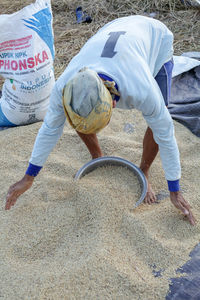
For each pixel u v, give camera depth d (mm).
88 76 1483
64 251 2102
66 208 2340
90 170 2539
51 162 2746
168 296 1849
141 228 2162
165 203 2379
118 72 1652
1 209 2410
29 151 2922
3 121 3258
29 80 2996
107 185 2393
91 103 1470
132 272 1947
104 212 2227
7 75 3043
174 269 1972
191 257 2025
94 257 1997
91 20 4828
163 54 2172
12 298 1876
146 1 4984
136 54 1753
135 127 3201
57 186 2521
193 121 3115
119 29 1905
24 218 2307
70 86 1492
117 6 5000
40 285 1911
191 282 1894
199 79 3639
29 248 2137
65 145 2967
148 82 1693
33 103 3115
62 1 5168
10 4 5297
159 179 2607
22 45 2914
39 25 2945
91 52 1752
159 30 2111
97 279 1918
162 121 1785
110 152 2869
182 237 2156
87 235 2168
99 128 1574
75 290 1889
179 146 2910
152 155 2340
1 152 2912
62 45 4383
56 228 2227
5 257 2090
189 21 4605
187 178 2596
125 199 2322
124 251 2062
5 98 3168
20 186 2010
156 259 2025
